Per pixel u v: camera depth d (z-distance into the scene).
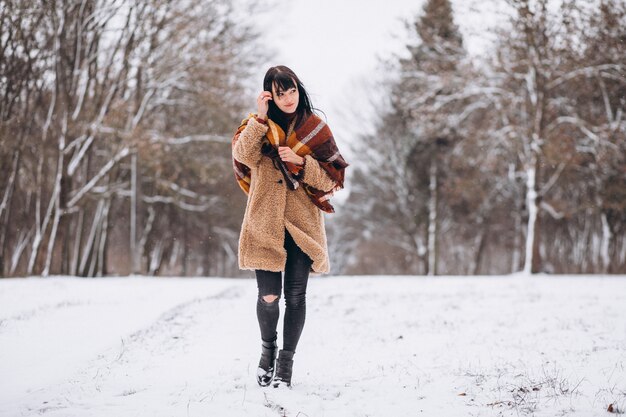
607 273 27.72
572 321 6.49
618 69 20.02
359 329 6.20
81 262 27.30
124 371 3.90
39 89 17.95
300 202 3.51
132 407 2.98
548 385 3.53
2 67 15.91
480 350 4.87
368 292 10.55
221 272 44.22
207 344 4.97
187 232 31.86
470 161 23.89
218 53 20.84
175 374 3.85
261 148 3.40
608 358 4.26
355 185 35.34
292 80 3.39
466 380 3.78
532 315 7.16
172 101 22.41
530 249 20.77
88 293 9.23
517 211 30.42
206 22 20.72
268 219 3.41
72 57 18.56
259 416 2.89
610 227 28.83
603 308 7.70
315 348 5.11
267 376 3.48
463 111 23.33
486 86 22.12
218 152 24.22
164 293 9.52
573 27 19.06
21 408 2.99
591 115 21.94
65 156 18.34
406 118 25.92
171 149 22.44
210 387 3.46
